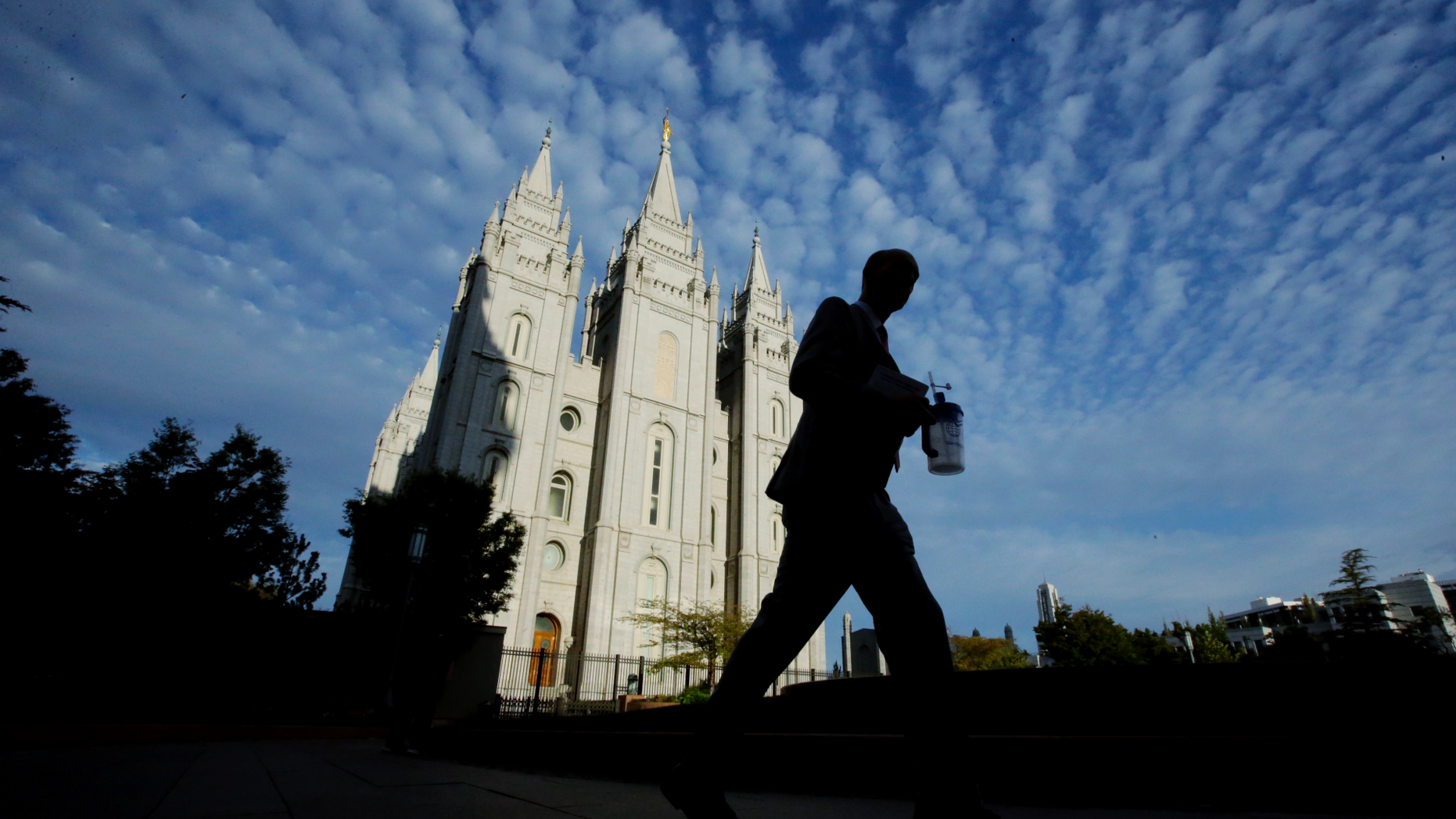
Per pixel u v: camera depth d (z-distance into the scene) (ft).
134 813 8.82
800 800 10.87
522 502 128.57
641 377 151.12
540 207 157.38
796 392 6.77
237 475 68.59
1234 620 263.70
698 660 111.86
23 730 28.07
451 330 148.46
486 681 67.41
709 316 168.45
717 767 6.08
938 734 5.92
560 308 146.61
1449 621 180.34
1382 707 11.45
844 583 6.48
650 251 166.61
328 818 8.34
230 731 38.65
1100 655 141.08
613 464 137.49
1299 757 8.12
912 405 6.46
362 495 87.35
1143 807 8.80
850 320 7.19
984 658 170.19
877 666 177.17
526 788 12.79
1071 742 9.58
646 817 8.56
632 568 133.28
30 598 53.26
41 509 56.29
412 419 236.84
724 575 156.46
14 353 60.44
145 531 60.85
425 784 13.38
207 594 62.03
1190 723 13.56
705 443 155.53
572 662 121.70
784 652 6.40
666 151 186.70
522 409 134.72
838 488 6.35
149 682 57.11
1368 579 119.96
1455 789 7.21
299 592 71.10
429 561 77.87
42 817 8.31
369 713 61.41
